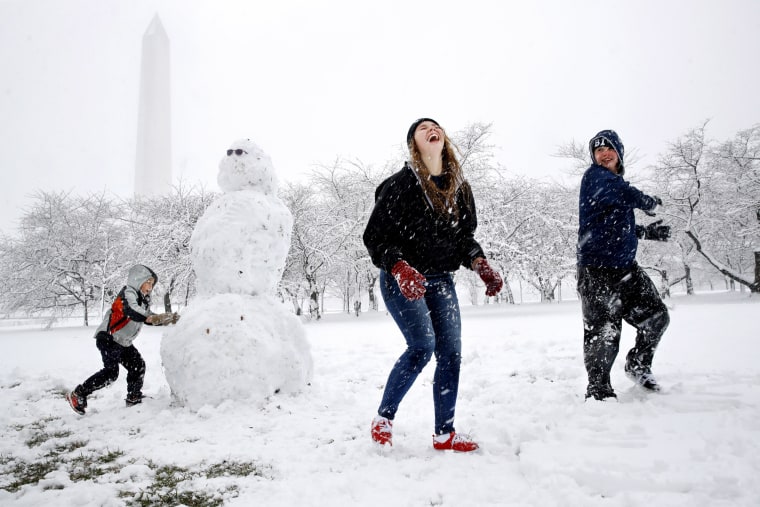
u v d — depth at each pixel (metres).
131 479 2.58
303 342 4.57
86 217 27.16
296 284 23.09
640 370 3.56
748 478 1.91
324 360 6.55
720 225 24.58
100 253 26.53
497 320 13.30
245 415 3.74
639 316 3.54
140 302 4.59
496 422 3.05
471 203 2.91
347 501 2.10
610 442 2.45
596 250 3.44
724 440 2.33
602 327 3.38
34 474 2.78
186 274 22.16
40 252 26.36
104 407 4.60
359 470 2.46
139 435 3.45
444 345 2.79
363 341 9.18
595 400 3.28
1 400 5.08
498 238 23.00
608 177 3.48
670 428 2.58
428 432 3.09
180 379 4.05
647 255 27.16
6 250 26.70
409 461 2.53
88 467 2.83
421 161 2.78
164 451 3.00
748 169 23.58
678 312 11.66
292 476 2.46
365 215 23.66
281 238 4.89
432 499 2.06
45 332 20.05
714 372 3.96
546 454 2.37
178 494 2.32
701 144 22.55
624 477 2.00
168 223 23.59
